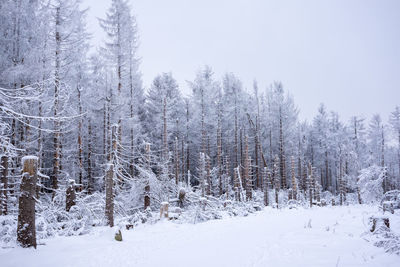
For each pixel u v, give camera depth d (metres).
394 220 11.34
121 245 8.59
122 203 16.23
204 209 16.42
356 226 11.16
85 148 28.95
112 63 26.98
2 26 17.20
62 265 6.45
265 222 13.75
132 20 29.06
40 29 17.92
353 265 5.85
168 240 9.50
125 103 25.44
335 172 52.84
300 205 26.28
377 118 45.56
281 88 42.78
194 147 40.03
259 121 40.66
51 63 17.94
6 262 6.50
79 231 10.69
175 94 40.81
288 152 43.56
